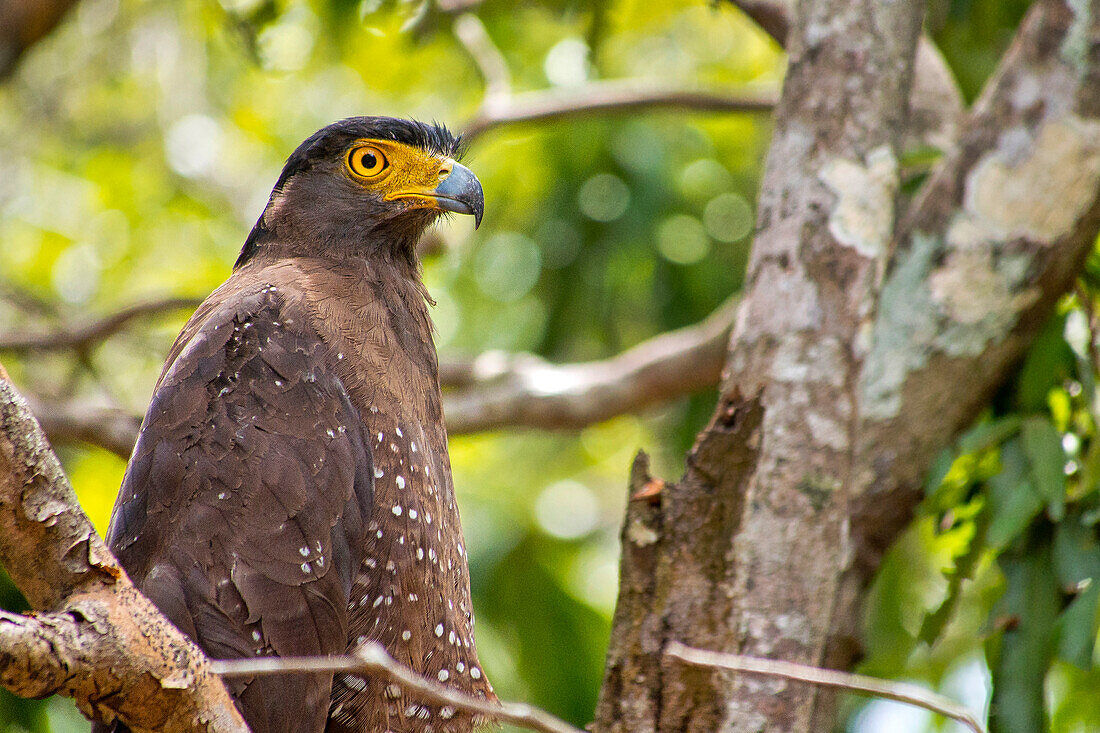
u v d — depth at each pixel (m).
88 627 4.51
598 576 15.48
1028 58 8.69
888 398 8.40
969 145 8.72
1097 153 8.46
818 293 7.14
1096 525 8.42
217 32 17.61
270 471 6.28
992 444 8.63
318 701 6.15
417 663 6.66
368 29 13.62
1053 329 8.64
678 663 6.59
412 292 7.78
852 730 12.11
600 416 12.95
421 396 7.14
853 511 8.31
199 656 4.79
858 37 7.44
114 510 6.44
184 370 6.55
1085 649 7.93
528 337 16.95
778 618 6.66
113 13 17.47
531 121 13.73
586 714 13.83
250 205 19.58
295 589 6.18
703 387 13.02
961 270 8.52
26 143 18.39
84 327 12.85
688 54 19.02
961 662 13.18
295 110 19.75
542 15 16.80
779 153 7.46
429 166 8.03
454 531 7.07
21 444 4.48
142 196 18.39
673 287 15.96
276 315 6.76
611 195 15.86
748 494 6.70
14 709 11.80
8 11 13.01
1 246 17.97
